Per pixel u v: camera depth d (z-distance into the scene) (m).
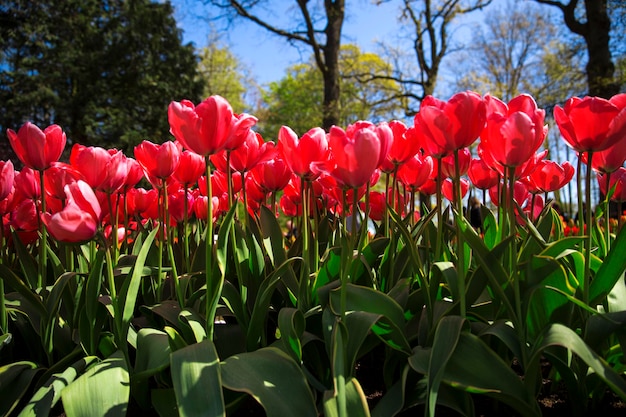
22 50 21.58
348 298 1.29
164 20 23.06
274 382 1.10
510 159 1.15
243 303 1.42
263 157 1.60
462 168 1.60
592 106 1.11
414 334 1.32
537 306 1.27
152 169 1.53
